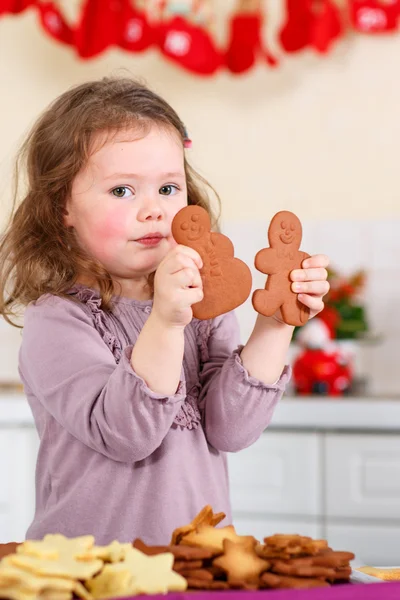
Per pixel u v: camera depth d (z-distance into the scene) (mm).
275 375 1100
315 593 652
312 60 3133
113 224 1096
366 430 2473
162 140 1122
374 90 3111
